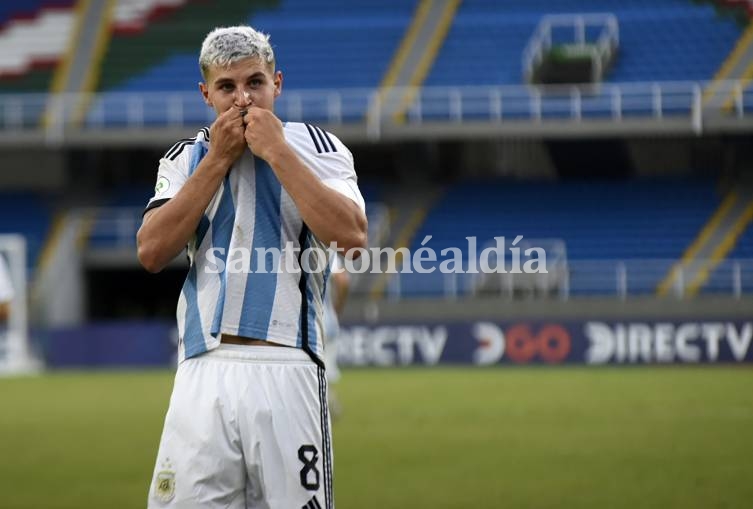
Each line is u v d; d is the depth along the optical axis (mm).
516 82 116562
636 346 88812
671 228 107938
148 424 50594
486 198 114125
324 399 14023
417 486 32125
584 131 108750
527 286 99625
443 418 50844
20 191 117562
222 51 13680
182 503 13516
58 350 96812
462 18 122938
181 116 116188
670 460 36344
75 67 121500
